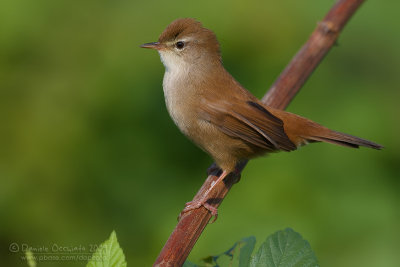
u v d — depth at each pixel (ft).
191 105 24.68
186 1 38.06
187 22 25.54
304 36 37.17
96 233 35.45
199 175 35.35
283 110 23.98
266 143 24.26
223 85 25.02
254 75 36.65
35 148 37.32
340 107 34.99
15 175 36.94
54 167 37.22
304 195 33.40
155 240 34.04
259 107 23.86
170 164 36.04
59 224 36.32
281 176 33.96
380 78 35.65
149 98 36.94
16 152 37.42
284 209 33.04
